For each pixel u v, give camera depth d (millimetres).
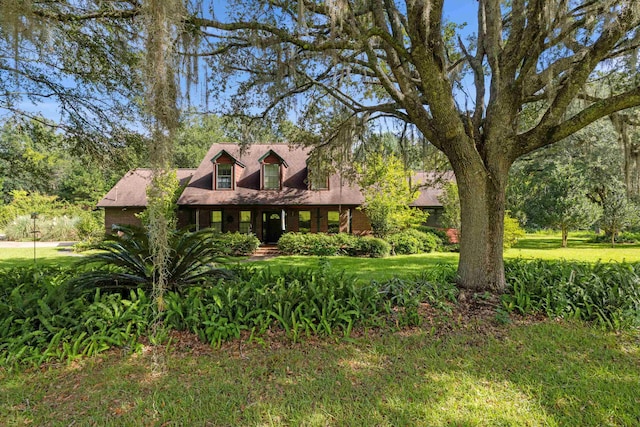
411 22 4031
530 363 3195
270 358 3256
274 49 4996
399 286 4922
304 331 3824
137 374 2943
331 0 3975
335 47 4414
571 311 4453
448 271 5938
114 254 4367
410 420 2326
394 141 9984
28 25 3916
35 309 3465
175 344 3518
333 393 2666
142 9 2902
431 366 3125
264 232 16719
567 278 5066
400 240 13438
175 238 4414
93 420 2311
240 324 3760
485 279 5074
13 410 2418
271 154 15805
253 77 6352
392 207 13617
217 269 4840
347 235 13656
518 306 4547
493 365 3150
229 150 17719
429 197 17922
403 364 3164
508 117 5070
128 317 3592
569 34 4719
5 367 2955
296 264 10070
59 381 2820
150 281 4312
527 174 16734
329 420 2324
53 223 20781
